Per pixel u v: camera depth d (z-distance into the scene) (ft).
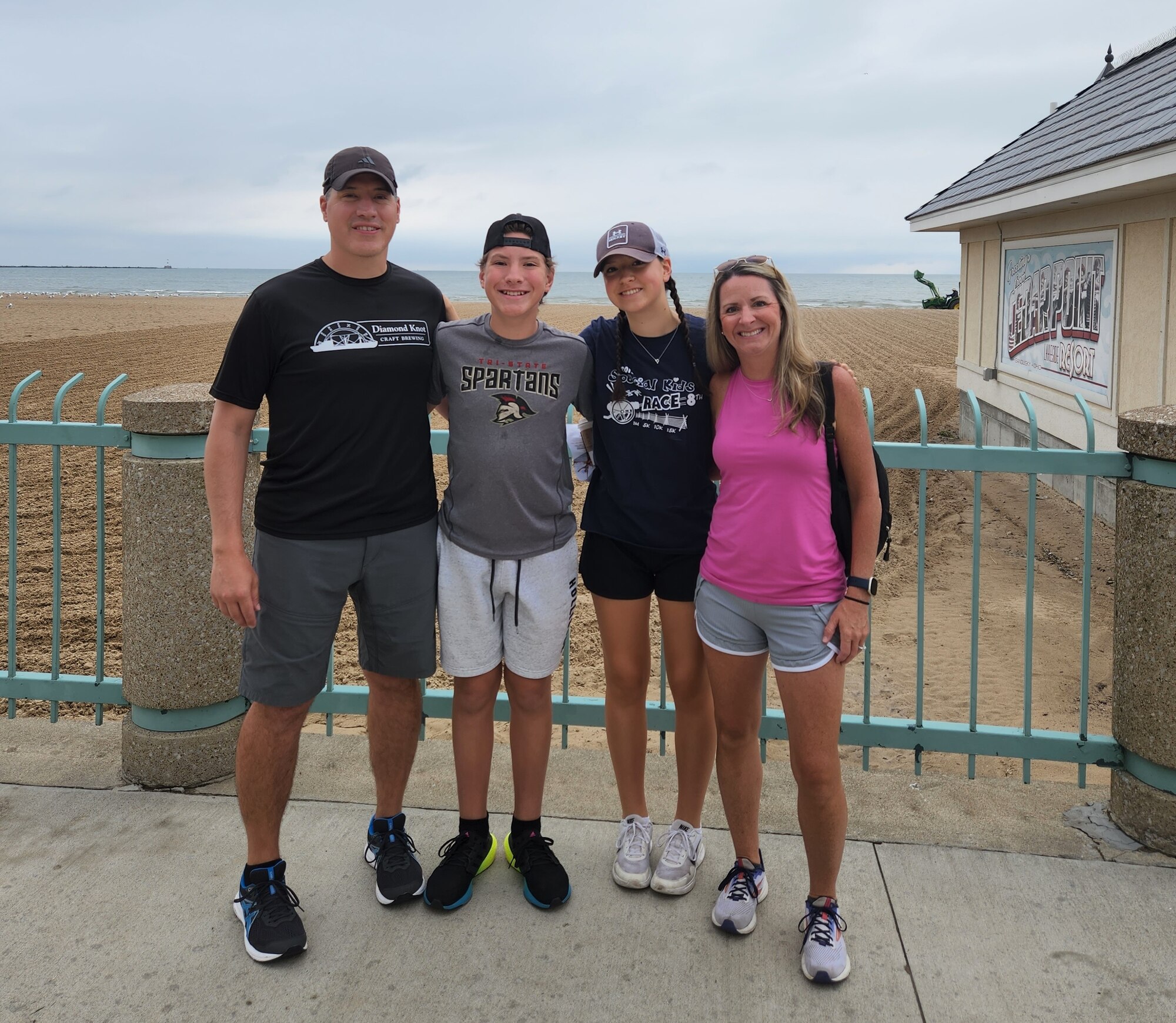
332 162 7.95
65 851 9.65
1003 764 14.23
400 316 8.24
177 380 50.34
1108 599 20.99
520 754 9.02
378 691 8.98
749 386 7.93
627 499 8.48
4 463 32.60
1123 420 9.54
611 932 8.45
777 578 7.70
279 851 9.65
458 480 8.48
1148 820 9.60
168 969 7.96
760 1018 7.44
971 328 38.93
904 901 8.84
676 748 9.11
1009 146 39.29
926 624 19.65
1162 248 22.74
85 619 19.27
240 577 8.10
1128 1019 7.38
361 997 7.68
